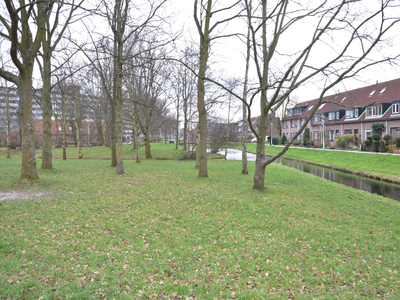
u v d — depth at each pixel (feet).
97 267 16.61
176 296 14.21
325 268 18.43
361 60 28.53
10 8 29.76
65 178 44.68
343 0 28.71
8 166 59.62
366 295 15.56
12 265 15.84
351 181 66.90
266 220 27.07
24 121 38.50
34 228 21.85
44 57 50.62
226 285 15.65
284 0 31.73
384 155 85.76
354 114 133.18
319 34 30.27
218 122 121.49
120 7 45.70
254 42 33.81
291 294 15.21
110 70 74.69
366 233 25.52
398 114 109.29
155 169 61.52
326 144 142.00
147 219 25.82
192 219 26.50
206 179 47.47
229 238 22.43
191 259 18.58
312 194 39.55
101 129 174.91
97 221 24.52
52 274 15.38
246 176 52.75
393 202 40.78
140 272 16.44
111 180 44.06
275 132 235.81
